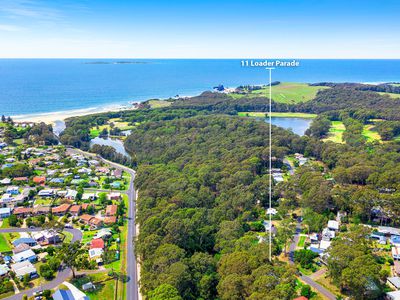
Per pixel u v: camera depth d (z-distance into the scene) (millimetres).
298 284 101625
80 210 167375
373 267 92062
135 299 106125
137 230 151250
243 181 174625
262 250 109375
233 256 102062
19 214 161375
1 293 107562
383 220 141125
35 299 103688
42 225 143875
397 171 164375
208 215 143625
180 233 120875
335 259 99688
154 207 152000
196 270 103875
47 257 127938
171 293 87750
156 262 104562
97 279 115250
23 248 130750
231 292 88312
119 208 166625
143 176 195250
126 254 131750
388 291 97125
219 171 194000
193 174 191625
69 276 116875
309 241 128750
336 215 149000
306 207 150500
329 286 101188
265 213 153125
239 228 129500
